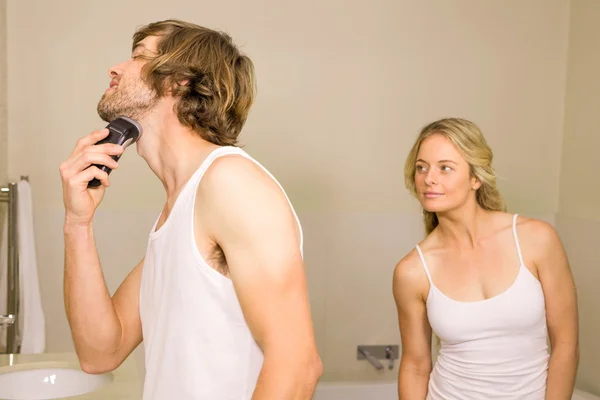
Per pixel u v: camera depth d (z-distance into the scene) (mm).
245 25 3000
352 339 3203
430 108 3186
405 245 3213
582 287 3096
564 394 1755
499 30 3217
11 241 2189
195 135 1112
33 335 2232
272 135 3055
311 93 3076
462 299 1761
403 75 3150
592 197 3068
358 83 3111
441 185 1751
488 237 1795
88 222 1215
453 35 3182
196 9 2955
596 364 2963
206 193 973
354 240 3166
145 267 1153
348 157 3131
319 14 3059
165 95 1108
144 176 2971
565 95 3275
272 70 3035
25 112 2852
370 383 3002
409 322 1862
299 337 921
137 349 2959
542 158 3299
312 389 937
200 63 1112
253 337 1025
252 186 948
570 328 1769
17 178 2865
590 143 3090
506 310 1721
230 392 1022
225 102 1130
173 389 1036
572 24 3229
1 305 2324
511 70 3240
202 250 1002
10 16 2812
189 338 1016
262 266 920
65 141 2891
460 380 1766
